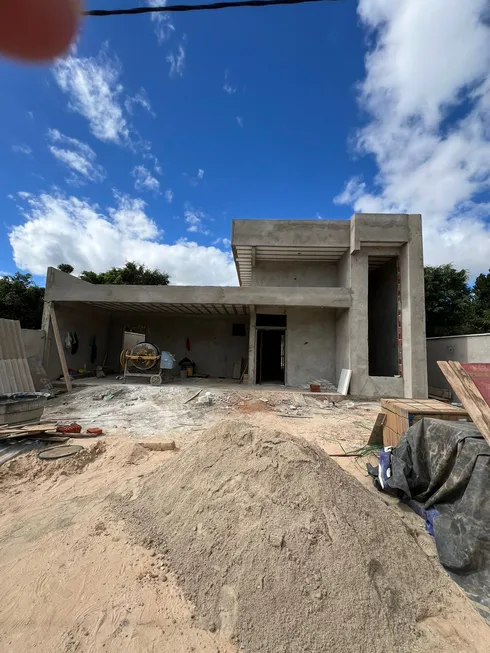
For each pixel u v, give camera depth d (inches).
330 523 105.7
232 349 647.1
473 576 100.1
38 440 237.6
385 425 220.2
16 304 701.3
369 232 457.1
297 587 88.8
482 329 768.3
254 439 143.3
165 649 79.1
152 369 525.0
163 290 470.6
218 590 93.8
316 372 524.1
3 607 91.7
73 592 97.2
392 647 78.7
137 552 113.3
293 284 555.2
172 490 139.1
